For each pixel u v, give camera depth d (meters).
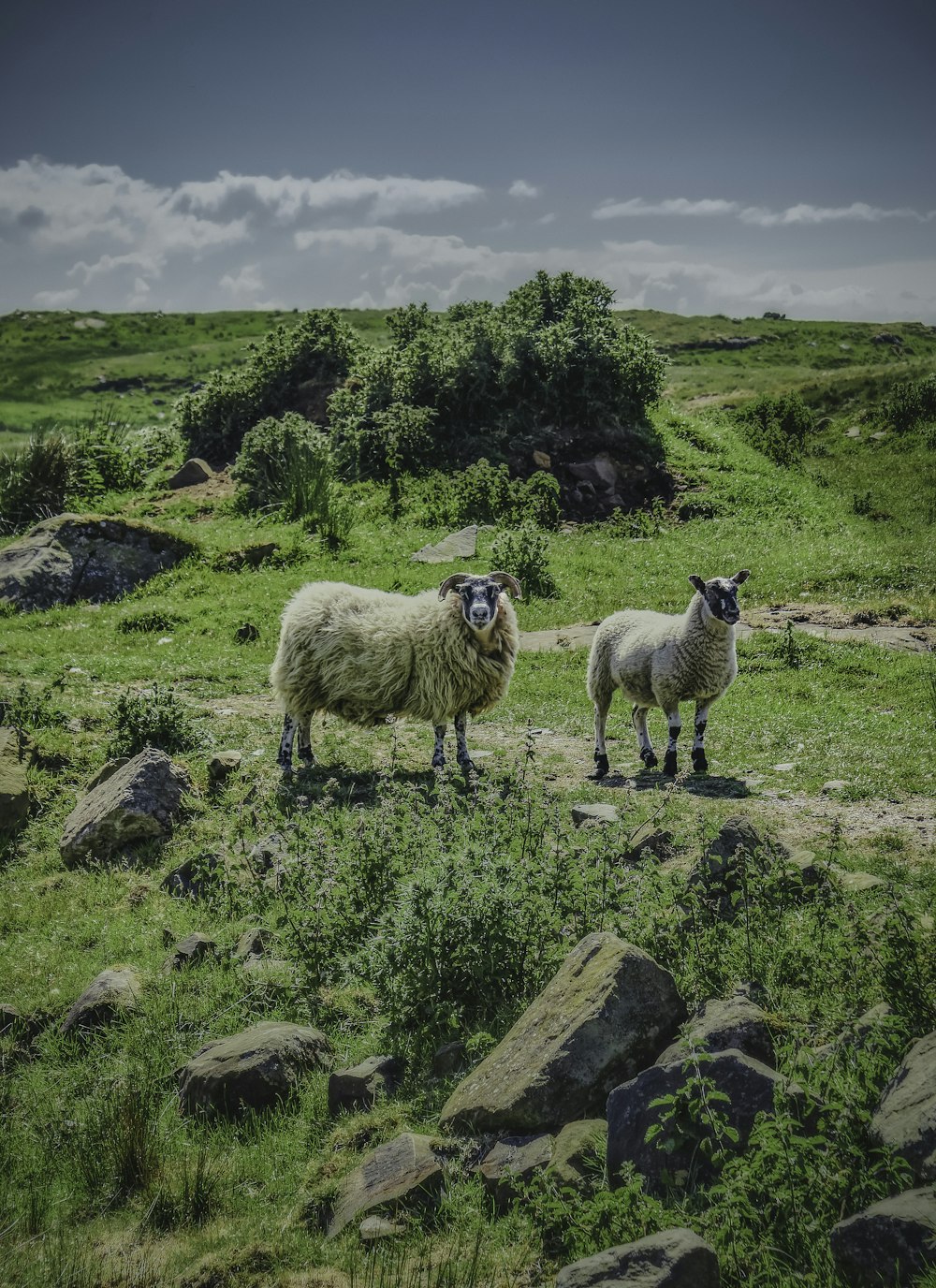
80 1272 4.70
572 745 12.70
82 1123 6.02
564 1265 4.27
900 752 11.32
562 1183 4.57
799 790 10.11
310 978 7.08
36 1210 5.27
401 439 28.34
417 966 6.47
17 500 28.17
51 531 21.86
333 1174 5.27
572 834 8.37
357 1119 5.61
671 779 10.84
